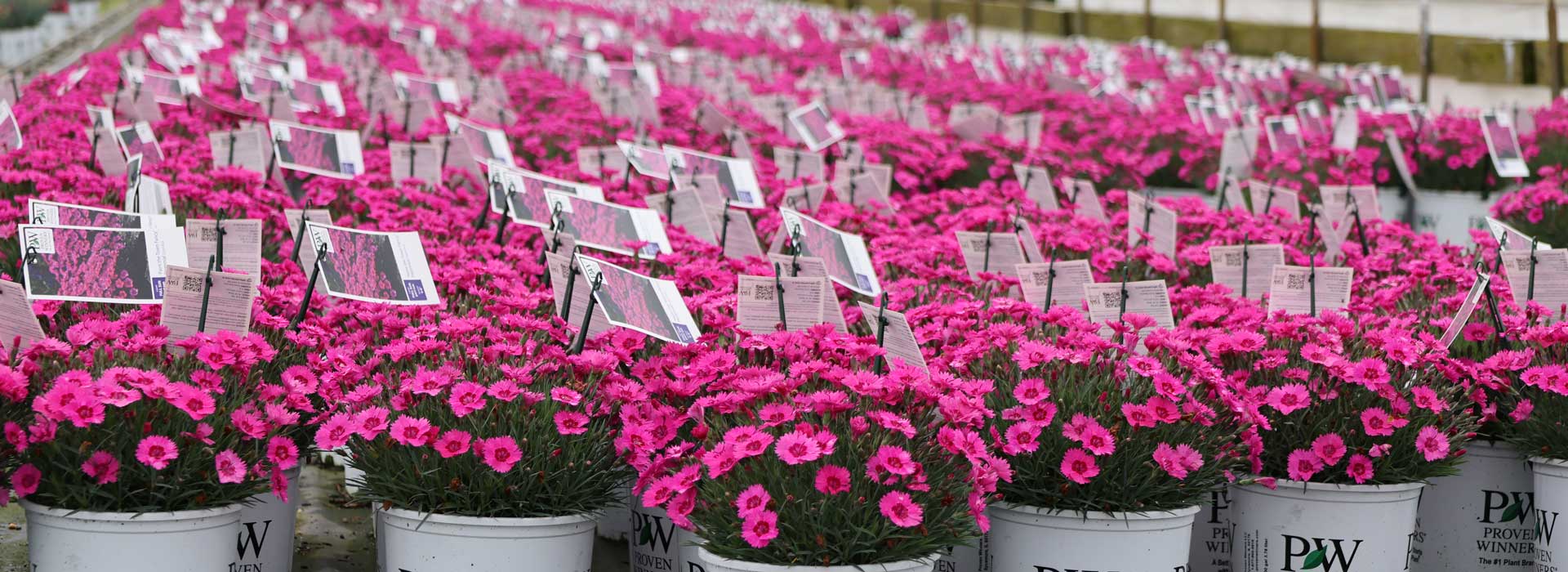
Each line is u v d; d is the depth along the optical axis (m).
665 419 3.84
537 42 20.12
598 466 3.83
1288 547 4.23
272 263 5.42
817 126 9.82
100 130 7.27
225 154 7.32
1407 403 4.18
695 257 5.97
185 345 3.69
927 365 4.25
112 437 3.45
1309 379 4.28
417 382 3.72
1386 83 14.41
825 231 5.22
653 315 4.25
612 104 11.71
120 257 4.02
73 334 3.71
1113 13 27.03
